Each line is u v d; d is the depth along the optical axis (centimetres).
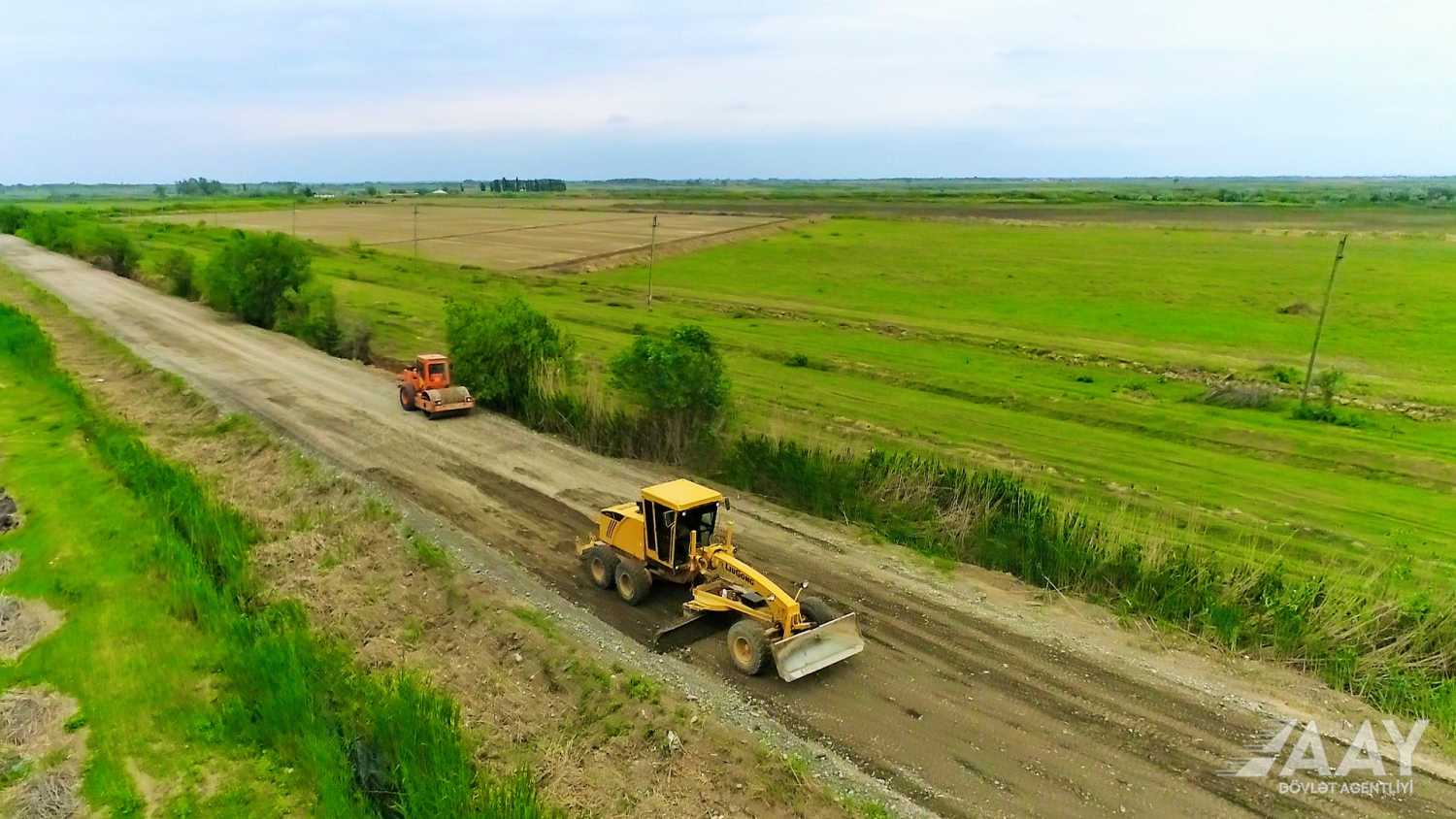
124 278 6397
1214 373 4488
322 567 1867
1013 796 1212
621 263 9156
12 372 3403
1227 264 9106
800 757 1278
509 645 1562
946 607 1764
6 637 1572
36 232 8756
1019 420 3631
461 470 2544
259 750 1288
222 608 1593
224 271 4831
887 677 1505
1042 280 8094
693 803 1177
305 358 4003
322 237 10831
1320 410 3722
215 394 3234
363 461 2575
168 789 1205
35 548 1906
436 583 1794
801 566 1947
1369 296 7006
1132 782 1243
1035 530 1966
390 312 5288
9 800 1177
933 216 16725
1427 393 4097
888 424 3431
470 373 3183
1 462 2420
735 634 1514
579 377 3219
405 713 1232
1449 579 2045
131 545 1912
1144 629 1692
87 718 1350
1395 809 1195
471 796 1137
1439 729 1378
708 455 2609
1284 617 1630
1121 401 3912
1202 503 2664
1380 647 1567
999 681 1499
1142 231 13188
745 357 4666
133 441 2555
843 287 7706
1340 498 2761
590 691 1423
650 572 1750
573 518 2212
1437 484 2898
